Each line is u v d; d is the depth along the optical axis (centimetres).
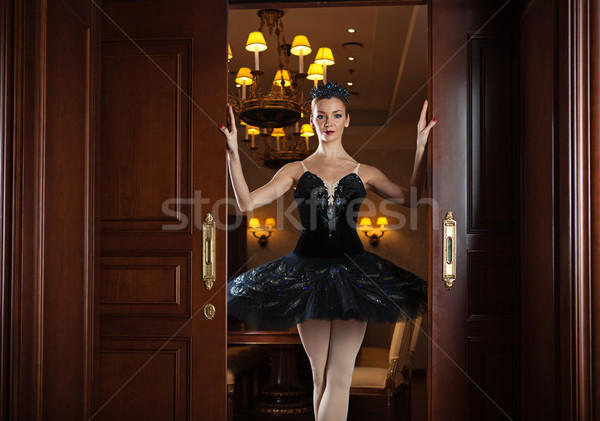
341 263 313
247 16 481
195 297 262
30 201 216
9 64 210
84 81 257
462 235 255
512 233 254
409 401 399
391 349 367
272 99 454
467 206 255
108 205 268
